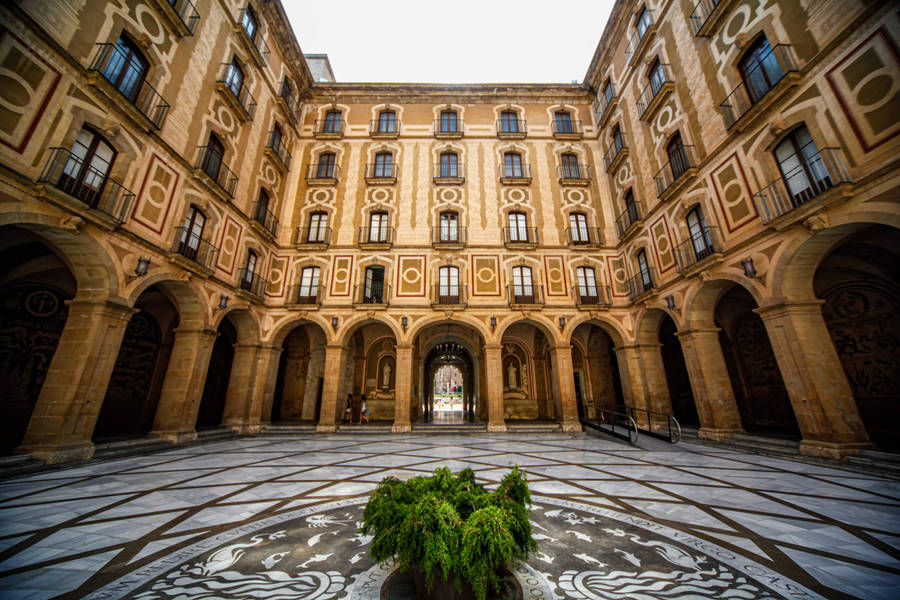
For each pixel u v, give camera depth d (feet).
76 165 25.62
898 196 20.81
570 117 63.52
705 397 35.99
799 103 26.32
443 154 60.18
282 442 37.63
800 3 26.48
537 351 64.03
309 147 60.03
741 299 44.42
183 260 34.22
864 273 32.53
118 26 28.60
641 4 48.26
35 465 22.77
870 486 18.97
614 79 56.08
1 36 21.12
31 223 22.56
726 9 33.06
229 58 43.47
